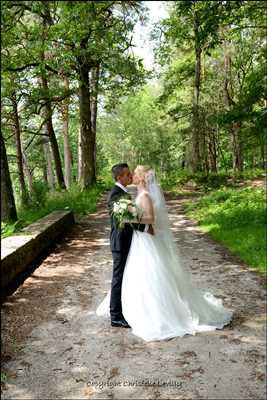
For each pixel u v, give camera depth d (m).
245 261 7.16
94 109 24.66
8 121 19.08
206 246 8.48
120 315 4.64
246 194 13.23
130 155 52.91
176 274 4.68
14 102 16.86
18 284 6.15
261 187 15.02
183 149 38.56
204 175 21.05
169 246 4.76
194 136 22.39
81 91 18.20
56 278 6.47
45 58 14.67
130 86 18.67
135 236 4.62
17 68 13.36
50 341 4.28
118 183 4.71
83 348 4.12
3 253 5.97
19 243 6.70
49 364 3.82
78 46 13.56
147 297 4.48
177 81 25.23
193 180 20.66
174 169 50.25
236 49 21.78
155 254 4.59
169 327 4.39
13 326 4.65
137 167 4.74
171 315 4.45
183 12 10.93
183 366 3.74
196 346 4.12
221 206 12.08
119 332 4.48
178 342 4.21
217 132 29.84
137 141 48.34
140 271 4.55
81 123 18.80
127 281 4.59
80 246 8.73
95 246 8.70
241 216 10.13
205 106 23.55
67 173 23.92
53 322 4.76
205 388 3.38
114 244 4.66
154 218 4.60
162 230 4.75
